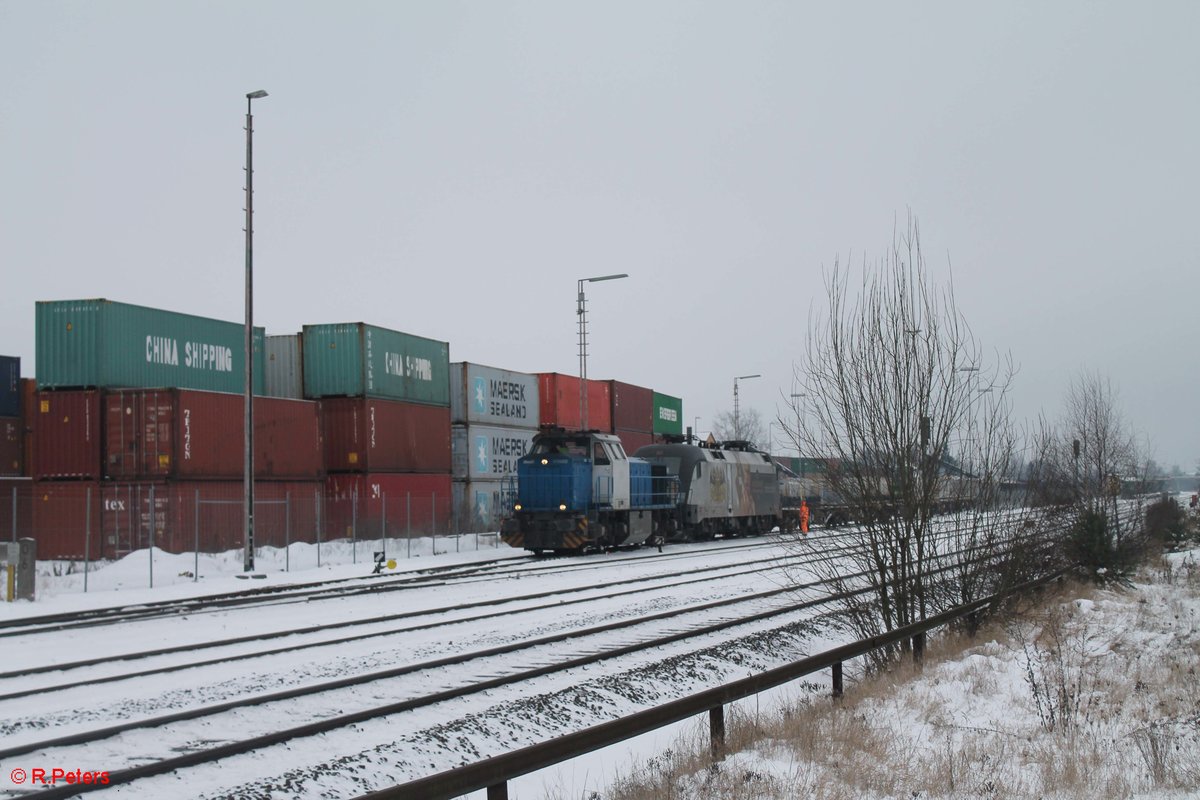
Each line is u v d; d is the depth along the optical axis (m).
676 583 25.94
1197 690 12.66
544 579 27.33
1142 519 30.86
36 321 32.31
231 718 10.91
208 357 35.72
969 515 17.05
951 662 14.46
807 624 18.64
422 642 16.33
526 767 6.85
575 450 35.91
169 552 30.64
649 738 10.95
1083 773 8.72
